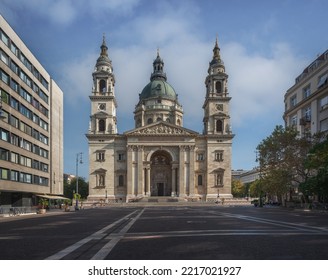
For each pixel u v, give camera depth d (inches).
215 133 4940.9
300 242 639.8
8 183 2650.1
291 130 2659.9
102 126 4963.1
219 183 4877.0
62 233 879.1
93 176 4840.1
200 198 4830.2
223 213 1963.6
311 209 2359.7
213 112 5019.7
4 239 752.3
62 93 4360.2
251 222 1182.3
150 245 618.5
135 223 1203.9
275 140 2677.2
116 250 565.3
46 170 3666.3
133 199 4714.6
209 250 553.3
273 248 568.7
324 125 2529.5
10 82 2694.4
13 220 1584.6
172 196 4813.0
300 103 2864.2
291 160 2596.0
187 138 4874.5
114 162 4867.1
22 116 2950.3
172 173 4881.9
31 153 3179.1
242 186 7677.2
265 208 3021.7
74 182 7012.8
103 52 5187.0
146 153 4879.4
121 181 4852.4
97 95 4958.2
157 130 4877.0
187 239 696.4
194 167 4857.3
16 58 2827.3
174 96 5866.1
